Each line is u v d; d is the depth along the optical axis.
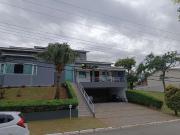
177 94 29.09
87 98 31.95
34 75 35.47
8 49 34.75
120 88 43.47
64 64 29.41
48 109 25.16
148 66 57.38
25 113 24.02
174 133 16.67
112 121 24.28
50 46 28.89
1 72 33.81
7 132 12.05
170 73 58.22
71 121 23.73
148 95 36.47
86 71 44.09
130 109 33.09
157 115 28.95
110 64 47.38
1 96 28.88
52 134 18.23
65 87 35.16
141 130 18.66
